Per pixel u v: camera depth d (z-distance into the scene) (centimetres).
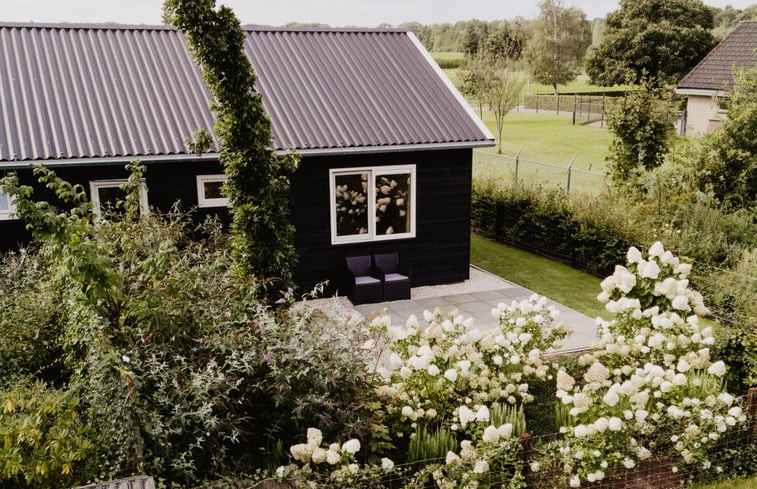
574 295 1334
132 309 625
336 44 1562
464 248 1413
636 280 912
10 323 702
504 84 3759
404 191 1345
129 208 812
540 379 859
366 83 1445
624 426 664
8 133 1085
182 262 714
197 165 1187
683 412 691
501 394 769
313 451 585
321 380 649
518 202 1712
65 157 1063
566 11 5884
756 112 1477
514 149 3653
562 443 668
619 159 1689
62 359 702
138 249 700
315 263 1307
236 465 619
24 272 804
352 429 636
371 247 1340
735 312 1084
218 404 596
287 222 927
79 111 1179
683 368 746
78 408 630
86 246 589
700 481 690
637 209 1450
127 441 554
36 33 1348
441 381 727
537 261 1602
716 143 1530
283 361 638
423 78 1497
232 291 733
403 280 1292
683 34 4847
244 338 666
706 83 2816
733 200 1513
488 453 613
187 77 1338
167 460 585
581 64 5984
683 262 1208
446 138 1309
